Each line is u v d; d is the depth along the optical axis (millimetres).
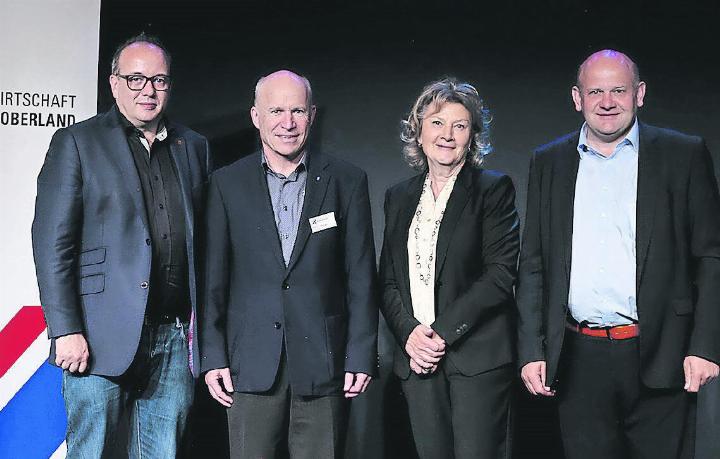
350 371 3215
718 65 4051
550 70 4105
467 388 3305
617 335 3137
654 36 4066
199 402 4055
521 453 4027
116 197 3182
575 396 3217
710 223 3076
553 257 3193
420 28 4113
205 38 4105
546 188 3252
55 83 3945
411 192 3461
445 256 3318
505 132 4109
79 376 3213
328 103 4113
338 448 3242
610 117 3098
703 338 3043
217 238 3217
